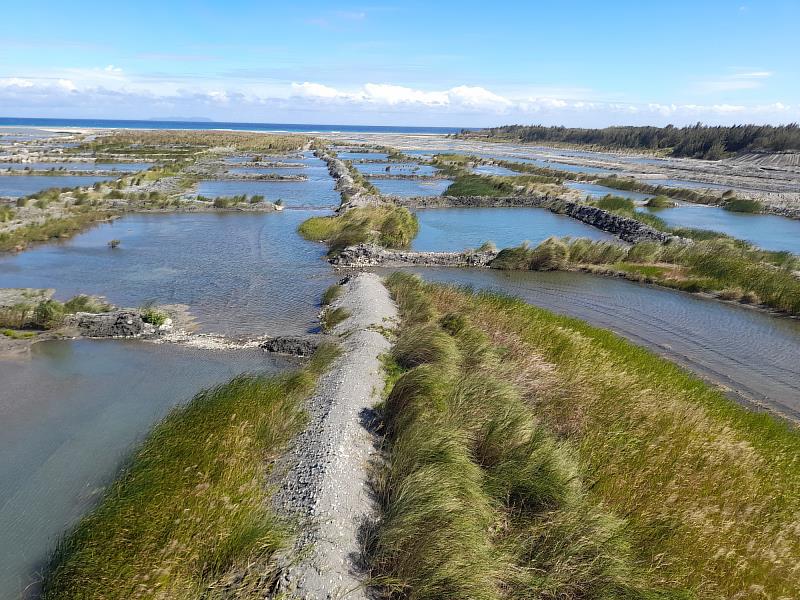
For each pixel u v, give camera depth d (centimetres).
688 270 2477
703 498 777
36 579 663
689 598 596
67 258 2434
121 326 1541
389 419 948
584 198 4684
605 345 1462
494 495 748
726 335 1758
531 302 2069
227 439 850
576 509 700
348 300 1788
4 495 830
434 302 1730
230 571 602
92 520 678
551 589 604
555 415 998
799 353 1617
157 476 755
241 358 1402
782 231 3691
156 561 602
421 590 571
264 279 2198
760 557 670
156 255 2533
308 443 866
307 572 598
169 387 1224
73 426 1045
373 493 767
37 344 1457
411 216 3531
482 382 968
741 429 1039
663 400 1070
